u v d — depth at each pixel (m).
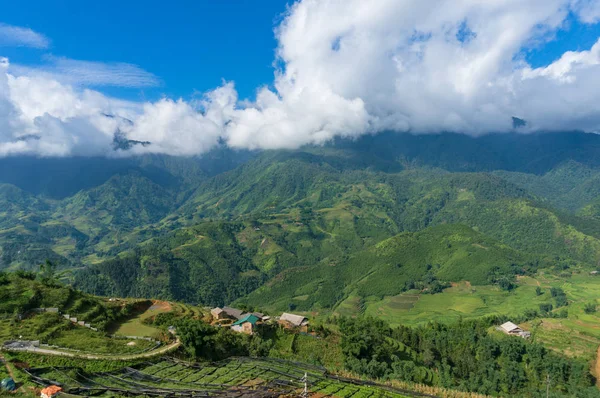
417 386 73.38
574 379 90.06
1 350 52.19
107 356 58.09
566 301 179.00
